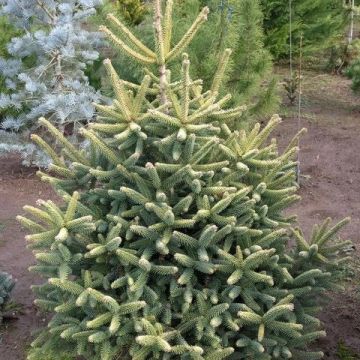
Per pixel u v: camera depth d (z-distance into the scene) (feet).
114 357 9.96
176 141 9.11
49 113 22.66
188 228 9.77
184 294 9.30
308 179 21.63
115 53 22.48
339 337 12.41
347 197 20.20
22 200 20.18
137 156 9.16
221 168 9.59
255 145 10.10
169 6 9.70
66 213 9.18
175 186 9.89
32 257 16.51
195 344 9.61
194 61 17.76
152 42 18.35
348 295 14.03
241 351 10.00
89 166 10.19
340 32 38.04
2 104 20.65
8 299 13.48
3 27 23.34
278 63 38.19
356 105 30.30
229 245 9.62
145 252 9.32
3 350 12.34
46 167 21.34
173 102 9.00
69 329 9.41
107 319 9.07
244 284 9.70
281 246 10.77
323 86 33.60
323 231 11.25
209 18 18.47
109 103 21.15
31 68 21.75
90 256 9.27
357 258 15.87
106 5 20.66
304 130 10.79
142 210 9.42
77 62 21.24
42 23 21.33
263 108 21.09
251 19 19.48
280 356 10.34
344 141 25.25
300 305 10.34
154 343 8.87
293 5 34.40
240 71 19.77
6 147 20.95
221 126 10.39
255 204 10.34
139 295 9.16
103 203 9.99
